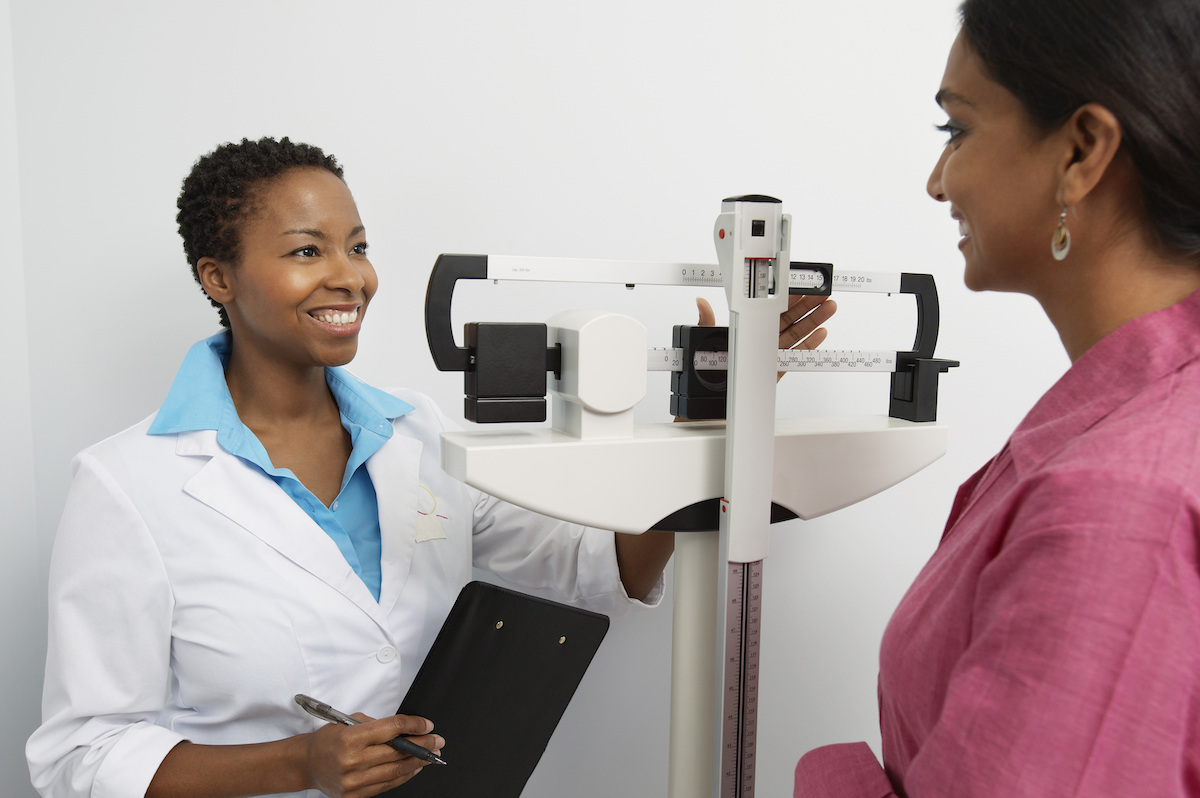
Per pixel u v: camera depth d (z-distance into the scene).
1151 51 0.45
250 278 0.89
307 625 0.92
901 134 1.45
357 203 1.23
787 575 1.52
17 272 1.16
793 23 1.36
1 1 1.10
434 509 1.07
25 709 1.22
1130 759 0.42
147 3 1.13
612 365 0.81
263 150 0.90
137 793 0.83
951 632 0.52
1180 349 0.48
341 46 1.20
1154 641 0.42
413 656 1.01
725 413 0.91
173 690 1.02
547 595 1.32
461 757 0.91
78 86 1.13
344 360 0.93
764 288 0.80
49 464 1.21
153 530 0.89
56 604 0.88
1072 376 0.52
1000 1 0.51
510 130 1.27
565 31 1.27
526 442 0.80
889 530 1.55
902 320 1.50
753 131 1.37
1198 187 0.46
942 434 0.96
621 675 1.44
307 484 1.01
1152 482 0.42
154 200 1.18
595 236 1.33
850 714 1.60
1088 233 0.51
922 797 0.48
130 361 1.21
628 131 1.32
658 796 1.49
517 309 1.31
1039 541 0.44
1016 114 0.52
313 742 0.82
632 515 0.83
